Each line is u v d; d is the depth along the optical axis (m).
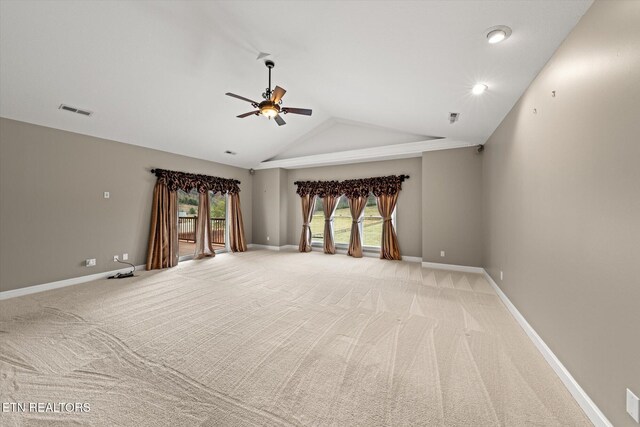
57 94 3.19
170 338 2.31
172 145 5.09
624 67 1.22
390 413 1.48
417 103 3.40
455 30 1.87
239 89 3.88
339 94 3.82
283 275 4.47
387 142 5.54
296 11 2.07
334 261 5.63
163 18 2.51
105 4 2.29
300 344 2.22
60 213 3.82
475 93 2.79
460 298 3.37
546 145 2.06
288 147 6.69
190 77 3.45
